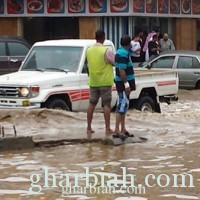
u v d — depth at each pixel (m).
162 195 11.98
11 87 21.39
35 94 21.16
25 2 40.78
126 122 21.16
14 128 18.00
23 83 21.12
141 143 17.52
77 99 22.05
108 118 18.08
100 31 17.95
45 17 41.41
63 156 15.68
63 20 41.50
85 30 40.31
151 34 37.19
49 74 21.84
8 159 15.33
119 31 40.25
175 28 43.88
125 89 17.31
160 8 41.78
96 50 17.86
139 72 25.67
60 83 21.61
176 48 43.88
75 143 17.41
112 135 17.69
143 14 40.44
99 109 22.66
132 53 36.09
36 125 20.19
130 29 40.28
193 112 25.70
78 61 22.28
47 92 21.23
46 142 17.03
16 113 20.97
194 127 20.61
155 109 25.25
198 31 46.19
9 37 29.67
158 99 25.22
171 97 26.44
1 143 16.48
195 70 34.41
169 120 22.22
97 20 40.06
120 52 17.17
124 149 16.59
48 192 12.20
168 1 42.47
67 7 40.25
